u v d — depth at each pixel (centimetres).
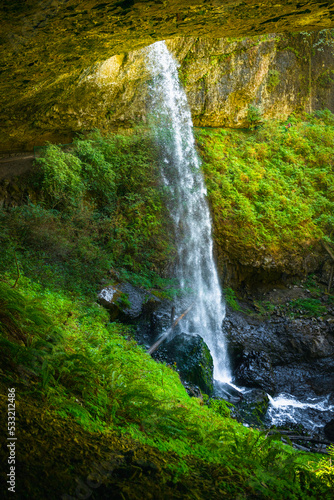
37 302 466
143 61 1171
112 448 266
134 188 1311
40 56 579
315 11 460
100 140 1250
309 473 321
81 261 1027
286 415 1024
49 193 1103
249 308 1354
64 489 204
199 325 1177
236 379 1129
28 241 952
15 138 1084
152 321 1064
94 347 557
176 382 647
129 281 1145
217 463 304
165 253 1280
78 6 420
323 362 1229
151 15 458
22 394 292
